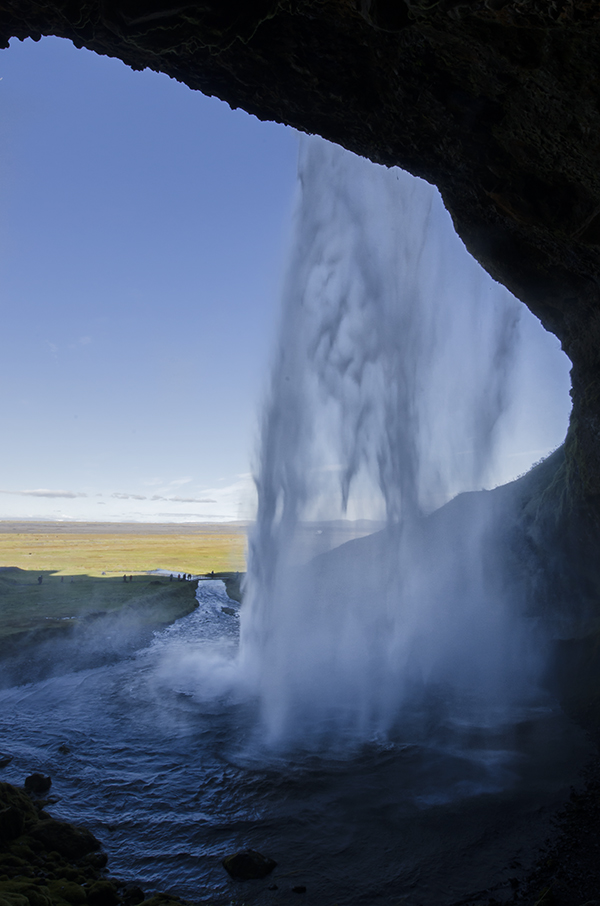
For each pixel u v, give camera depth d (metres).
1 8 9.73
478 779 12.34
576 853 9.21
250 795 11.59
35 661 23.27
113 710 17.53
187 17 8.94
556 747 14.19
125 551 109.00
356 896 8.16
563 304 17.05
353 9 9.33
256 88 12.27
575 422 21.25
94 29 10.28
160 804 11.16
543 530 26.58
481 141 11.15
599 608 21.77
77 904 7.46
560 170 10.59
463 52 9.01
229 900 8.09
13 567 64.75
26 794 10.67
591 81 7.86
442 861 9.12
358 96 11.72
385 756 13.69
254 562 25.58
